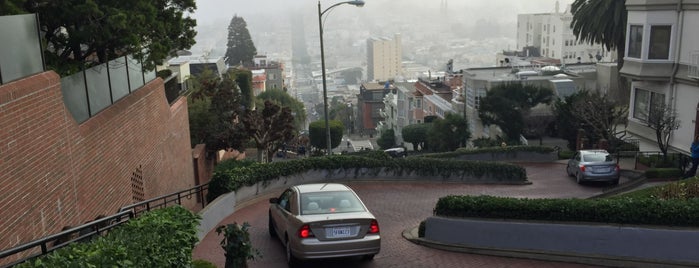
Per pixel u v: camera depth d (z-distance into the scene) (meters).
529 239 10.77
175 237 7.68
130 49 15.44
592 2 35.38
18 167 8.59
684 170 21.84
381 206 17.52
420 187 22.11
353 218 9.84
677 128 24.80
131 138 15.08
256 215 15.34
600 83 48.31
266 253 11.51
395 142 87.62
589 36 36.84
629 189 20.11
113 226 8.59
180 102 22.41
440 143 50.97
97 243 6.25
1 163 8.09
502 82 45.34
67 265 5.20
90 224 7.85
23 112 8.88
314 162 20.80
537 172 28.52
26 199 8.77
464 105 52.66
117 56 16.97
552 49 136.88
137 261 6.07
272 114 30.52
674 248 9.83
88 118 12.59
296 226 9.93
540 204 10.90
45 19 13.94
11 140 8.43
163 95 19.31
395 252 11.44
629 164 26.53
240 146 31.12
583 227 10.38
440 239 11.67
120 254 5.84
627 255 10.11
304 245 9.69
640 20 26.03
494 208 11.23
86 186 11.45
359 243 9.82
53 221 9.71
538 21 150.25
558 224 10.57
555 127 42.19
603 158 23.39
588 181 23.08
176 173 20.83
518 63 82.19
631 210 10.26
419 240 11.99
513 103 41.69
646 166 25.42
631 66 27.00
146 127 16.73
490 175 24.41
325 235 9.76
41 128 9.48
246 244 8.61
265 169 18.02
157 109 18.25
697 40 23.75
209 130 30.45
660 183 20.88
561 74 49.03
